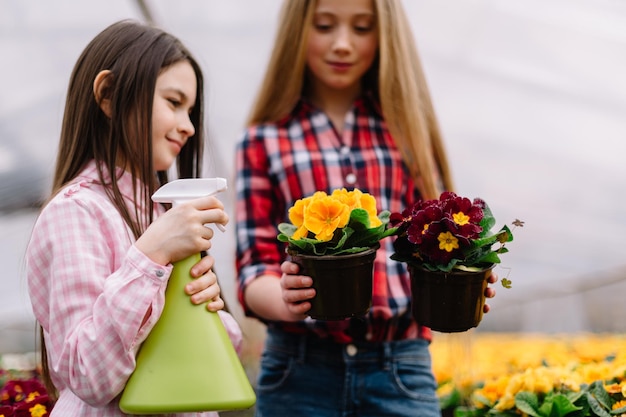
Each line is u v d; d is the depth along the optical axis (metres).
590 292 10.21
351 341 2.31
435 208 1.86
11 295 6.26
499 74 4.93
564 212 6.51
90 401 1.64
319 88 2.61
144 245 1.68
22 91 4.45
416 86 2.53
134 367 1.64
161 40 1.94
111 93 1.91
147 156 1.85
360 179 2.45
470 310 1.92
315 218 1.88
